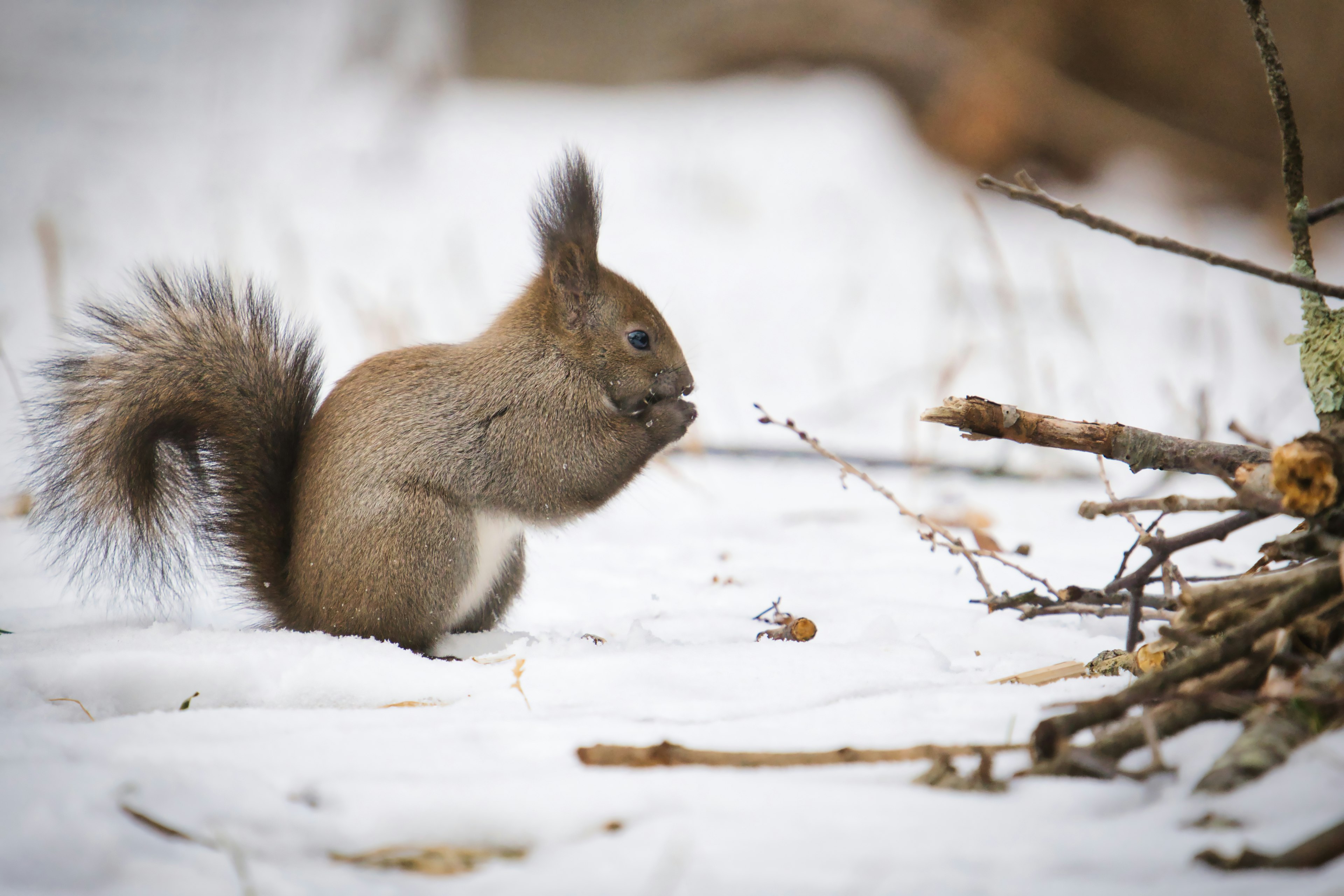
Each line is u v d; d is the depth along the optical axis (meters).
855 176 30.19
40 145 31.70
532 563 11.34
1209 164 30.44
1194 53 30.20
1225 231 29.38
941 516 12.95
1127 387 19.70
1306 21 29.55
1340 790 3.98
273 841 4.06
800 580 10.27
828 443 17.41
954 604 9.34
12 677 6.37
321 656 6.73
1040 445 6.92
